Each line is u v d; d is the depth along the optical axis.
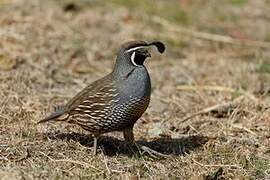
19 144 14.29
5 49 20.28
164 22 24.95
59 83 18.95
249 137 15.92
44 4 24.58
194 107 17.97
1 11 23.45
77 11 24.80
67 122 15.02
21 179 12.90
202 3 27.19
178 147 15.26
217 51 22.97
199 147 15.26
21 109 16.14
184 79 20.25
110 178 13.35
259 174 14.02
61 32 22.55
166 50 22.70
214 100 18.42
